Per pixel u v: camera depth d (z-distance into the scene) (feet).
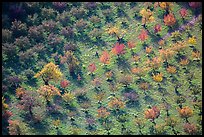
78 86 272.72
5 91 267.18
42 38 301.22
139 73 272.92
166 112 255.09
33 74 277.64
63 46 297.12
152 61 278.87
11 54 287.89
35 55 289.94
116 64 284.41
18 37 299.58
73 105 261.24
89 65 284.61
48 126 249.96
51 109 257.96
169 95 264.52
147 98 263.49
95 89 270.46
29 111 255.91
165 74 275.80
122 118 251.19
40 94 262.67
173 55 284.61
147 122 249.96
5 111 253.44
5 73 278.46
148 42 296.71
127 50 292.40
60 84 272.72
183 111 249.14
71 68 279.08
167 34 301.63
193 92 263.90
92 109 258.98
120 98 264.31
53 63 284.82
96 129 248.32
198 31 301.02
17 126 245.86
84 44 299.17
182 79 272.72
